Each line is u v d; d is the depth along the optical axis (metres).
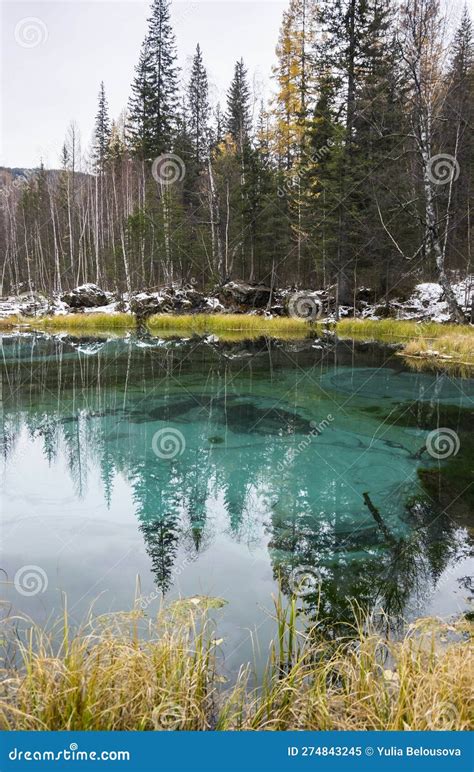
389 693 2.23
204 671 2.34
